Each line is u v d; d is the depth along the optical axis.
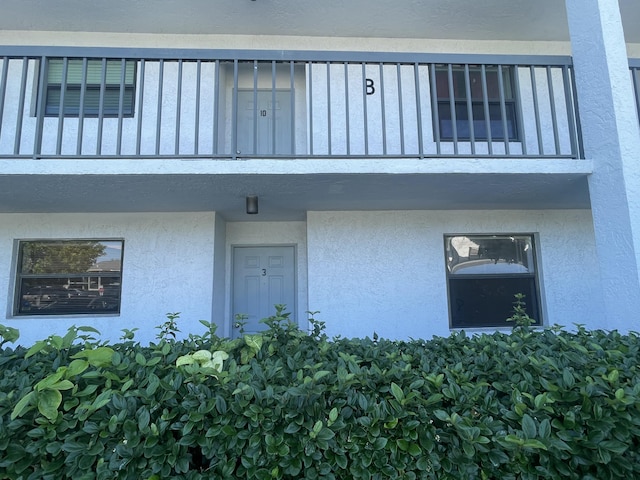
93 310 5.45
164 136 5.62
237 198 4.83
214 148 4.02
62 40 5.76
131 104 5.68
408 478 1.73
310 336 3.07
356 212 5.68
